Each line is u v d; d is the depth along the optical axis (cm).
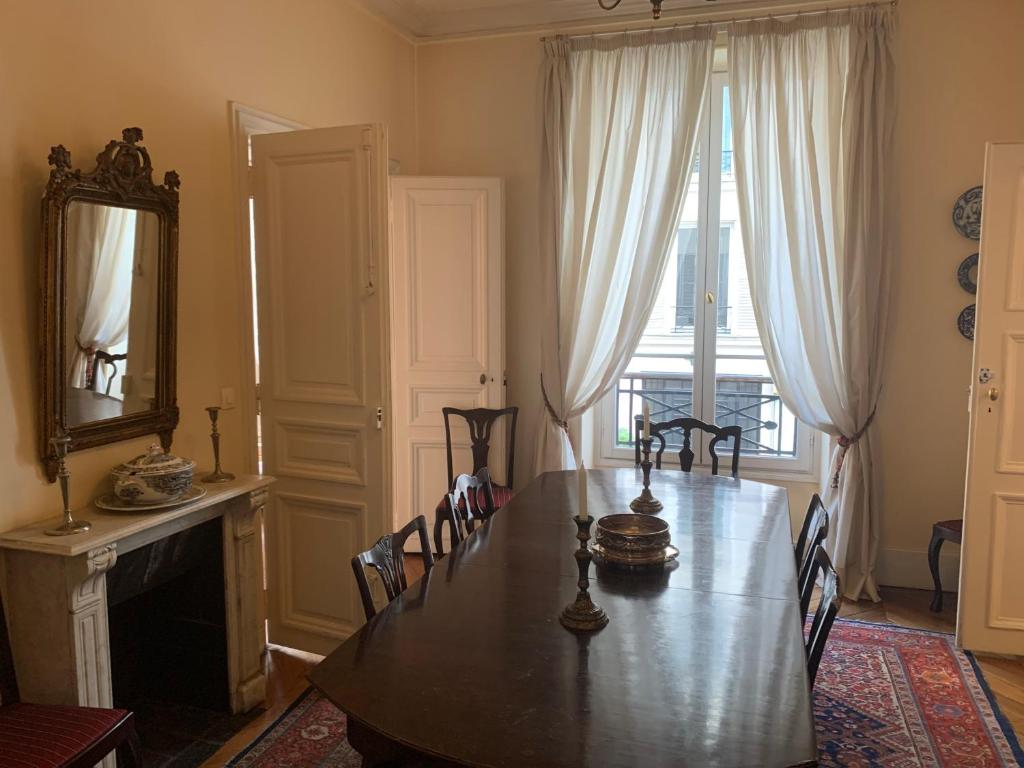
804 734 140
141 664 296
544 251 438
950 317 390
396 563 216
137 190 257
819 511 249
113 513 243
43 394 232
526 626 185
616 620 188
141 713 285
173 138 285
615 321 437
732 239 446
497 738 138
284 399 325
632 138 417
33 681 225
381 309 302
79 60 247
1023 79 372
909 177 388
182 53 288
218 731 273
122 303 258
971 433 322
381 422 306
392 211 440
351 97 402
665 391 473
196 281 299
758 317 404
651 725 142
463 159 469
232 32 313
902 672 313
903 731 271
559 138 429
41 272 228
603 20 430
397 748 166
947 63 379
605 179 426
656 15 263
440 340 450
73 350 240
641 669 164
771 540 252
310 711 287
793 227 392
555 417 445
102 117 256
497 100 459
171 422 281
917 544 407
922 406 398
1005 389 316
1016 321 313
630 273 429
